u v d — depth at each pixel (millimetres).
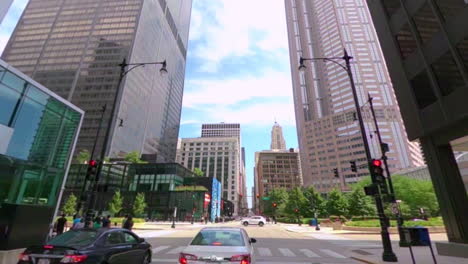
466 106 11148
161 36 121750
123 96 85125
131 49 93250
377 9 18438
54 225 16062
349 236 23875
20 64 98312
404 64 15391
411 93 14617
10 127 14195
